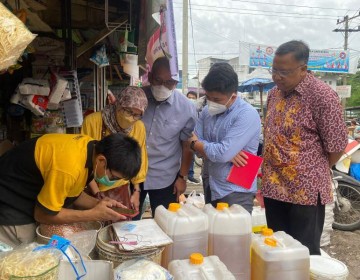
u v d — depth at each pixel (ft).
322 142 7.41
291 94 7.61
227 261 5.67
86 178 5.58
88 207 6.50
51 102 8.90
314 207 7.45
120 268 4.51
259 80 31.04
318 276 5.74
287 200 7.68
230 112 7.76
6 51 3.74
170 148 8.98
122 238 5.05
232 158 7.47
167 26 6.54
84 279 4.59
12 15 3.91
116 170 5.22
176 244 5.38
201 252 5.55
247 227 5.72
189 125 8.95
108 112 7.65
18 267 3.98
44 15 11.08
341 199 14.89
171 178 9.22
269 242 5.44
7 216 5.74
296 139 7.48
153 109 8.79
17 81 9.82
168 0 6.51
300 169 7.41
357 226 14.78
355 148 15.56
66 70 10.35
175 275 4.69
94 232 5.53
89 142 5.61
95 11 11.96
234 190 7.73
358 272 11.64
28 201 5.81
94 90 13.19
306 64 7.27
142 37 9.28
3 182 5.77
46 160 5.47
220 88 7.34
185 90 45.47
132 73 16.01
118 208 5.85
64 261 4.57
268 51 50.03
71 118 9.95
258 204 12.15
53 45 10.30
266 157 8.12
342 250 13.23
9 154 5.95
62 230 5.60
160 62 7.97
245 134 7.50
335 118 7.02
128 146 5.27
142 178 8.19
